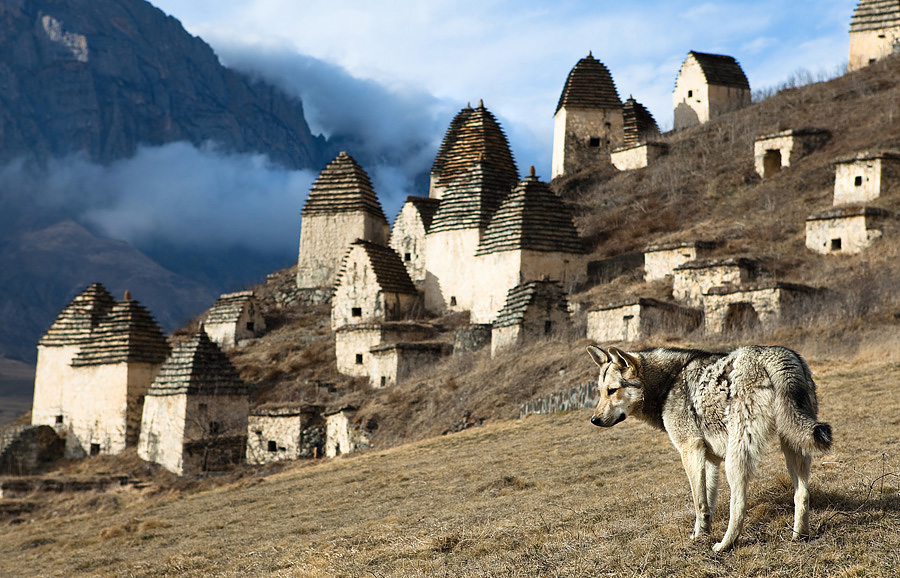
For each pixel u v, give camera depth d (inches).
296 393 2042.3
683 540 480.7
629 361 480.1
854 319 1398.9
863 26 3112.7
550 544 534.0
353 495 984.3
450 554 573.0
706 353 472.4
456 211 2420.0
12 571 921.5
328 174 2812.5
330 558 636.1
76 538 1077.8
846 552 434.3
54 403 2226.9
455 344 1955.0
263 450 1731.1
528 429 1214.9
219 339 2551.7
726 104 3203.7
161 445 1815.9
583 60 3316.9
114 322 2129.7
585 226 2603.3
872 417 789.2
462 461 1057.5
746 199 2452.0
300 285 2763.3
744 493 441.4
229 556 760.3
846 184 2129.7
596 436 1025.5
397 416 1572.3
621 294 1957.4
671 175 2748.5
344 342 2166.6
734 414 442.0
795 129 2573.8
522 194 2229.3
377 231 2792.8
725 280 1758.1
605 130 3211.1
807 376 436.1
